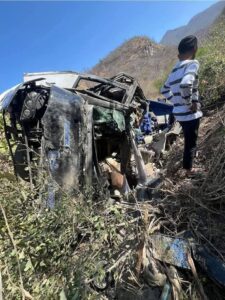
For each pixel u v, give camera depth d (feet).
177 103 12.43
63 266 8.72
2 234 9.15
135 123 17.42
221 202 10.55
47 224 9.46
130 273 8.77
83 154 12.46
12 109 13.15
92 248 9.27
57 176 11.76
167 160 16.87
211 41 36.86
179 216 10.36
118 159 16.21
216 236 9.50
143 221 9.83
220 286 8.36
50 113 12.00
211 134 15.14
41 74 16.19
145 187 12.35
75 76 16.01
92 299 8.09
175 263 8.71
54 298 7.99
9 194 10.05
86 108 12.89
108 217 10.27
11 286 7.73
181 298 8.13
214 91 22.88
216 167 11.69
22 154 13.34
